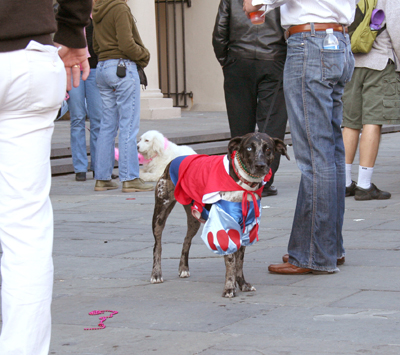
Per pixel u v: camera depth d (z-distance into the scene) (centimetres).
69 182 952
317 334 312
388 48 684
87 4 312
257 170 372
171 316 353
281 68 718
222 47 736
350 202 700
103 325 338
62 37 316
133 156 837
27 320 245
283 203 714
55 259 500
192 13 2209
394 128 1725
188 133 1335
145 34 1786
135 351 299
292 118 436
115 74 796
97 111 945
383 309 349
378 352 285
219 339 311
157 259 437
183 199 423
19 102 245
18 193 248
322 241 432
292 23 429
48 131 258
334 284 407
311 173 432
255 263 472
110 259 497
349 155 726
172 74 2256
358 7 680
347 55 435
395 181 831
